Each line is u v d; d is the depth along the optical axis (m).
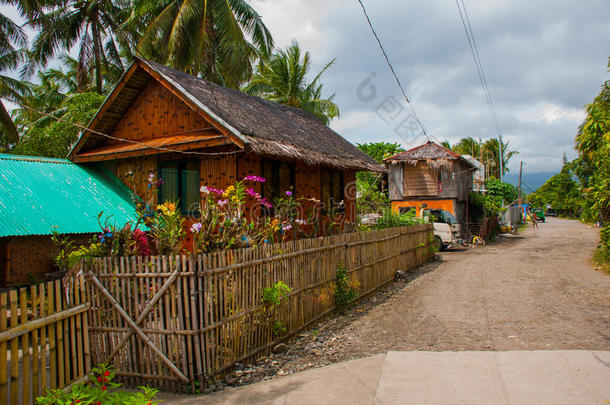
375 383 4.38
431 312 7.54
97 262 4.96
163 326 4.67
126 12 21.11
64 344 4.11
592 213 16.00
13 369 3.45
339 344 5.98
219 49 18.77
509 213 40.34
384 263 10.37
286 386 4.52
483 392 3.98
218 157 9.88
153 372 4.69
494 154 53.16
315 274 7.00
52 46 20.56
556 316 6.80
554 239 24.48
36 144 15.28
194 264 4.56
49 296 3.91
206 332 4.60
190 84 11.01
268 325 5.69
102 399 3.26
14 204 8.76
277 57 24.67
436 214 22.05
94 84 23.22
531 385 4.07
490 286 9.81
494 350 5.20
